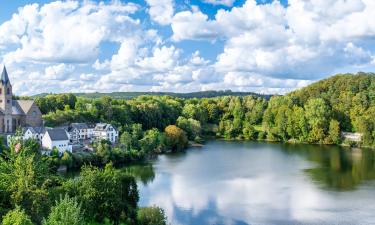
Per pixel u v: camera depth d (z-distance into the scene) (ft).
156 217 252.83
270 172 473.26
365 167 506.48
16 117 599.16
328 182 419.74
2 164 212.64
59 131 522.88
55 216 157.58
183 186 399.44
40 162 242.99
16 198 192.24
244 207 330.13
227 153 636.07
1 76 577.84
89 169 236.63
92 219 223.92
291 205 335.67
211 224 289.94
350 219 300.61
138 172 470.80
